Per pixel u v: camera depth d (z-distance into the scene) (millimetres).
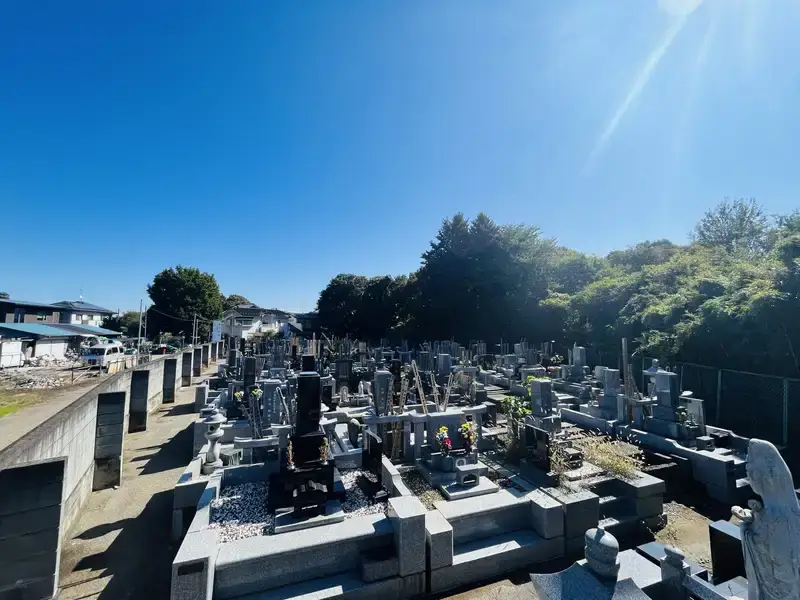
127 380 10969
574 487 5613
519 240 29422
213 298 45000
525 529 5133
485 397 11344
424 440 7312
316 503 4656
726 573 4062
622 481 5824
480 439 7785
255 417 8477
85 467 6621
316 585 3928
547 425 7227
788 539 2225
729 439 7844
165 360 15344
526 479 6211
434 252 33062
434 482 5941
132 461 8594
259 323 53875
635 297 17156
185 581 3361
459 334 30328
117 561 4953
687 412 8180
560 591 2602
